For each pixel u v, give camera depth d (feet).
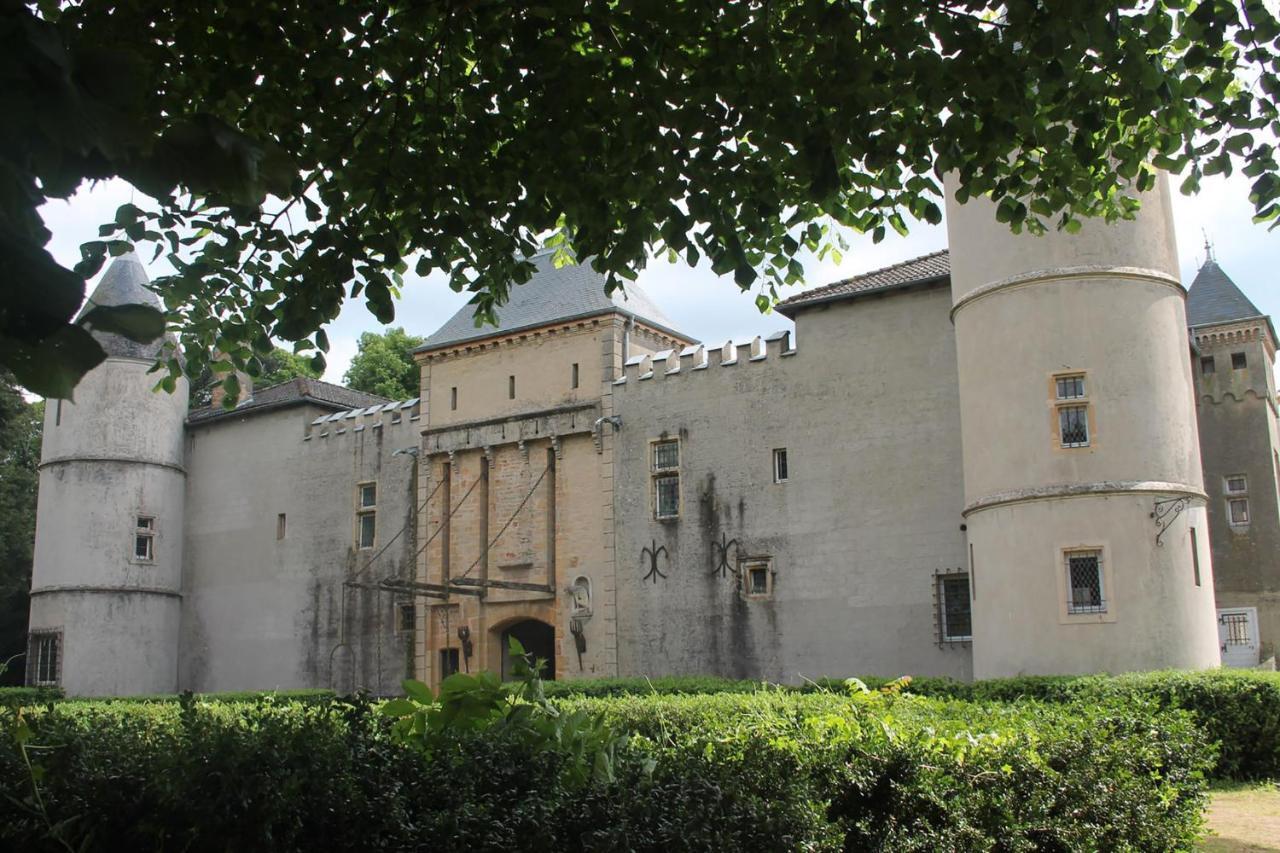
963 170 28.14
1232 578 101.09
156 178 7.93
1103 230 65.21
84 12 18.93
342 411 120.16
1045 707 31.76
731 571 88.17
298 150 27.96
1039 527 63.93
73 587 113.80
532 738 17.94
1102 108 28.53
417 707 19.30
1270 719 51.93
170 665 118.42
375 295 29.73
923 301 83.56
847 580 83.05
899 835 21.38
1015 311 66.44
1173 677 53.21
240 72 25.39
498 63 29.50
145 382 119.65
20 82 6.91
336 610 110.01
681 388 93.35
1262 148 28.55
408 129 29.45
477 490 102.99
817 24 24.95
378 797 16.11
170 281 29.91
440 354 107.04
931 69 25.61
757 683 75.56
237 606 117.08
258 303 31.32
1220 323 105.19
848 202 31.04
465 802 16.29
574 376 99.09
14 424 133.08
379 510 108.99
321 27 25.34
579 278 102.12
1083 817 25.45
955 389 81.15
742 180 28.19
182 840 16.20
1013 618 64.18
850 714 25.71
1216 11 26.14
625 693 51.72
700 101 26.12
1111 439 63.36
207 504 121.80
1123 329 64.44
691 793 17.44
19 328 7.07
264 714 18.25
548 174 28.60
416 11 27.55
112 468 116.47
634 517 93.56
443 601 102.68
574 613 94.94
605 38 26.66
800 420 87.25
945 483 80.33
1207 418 104.63
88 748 17.79
